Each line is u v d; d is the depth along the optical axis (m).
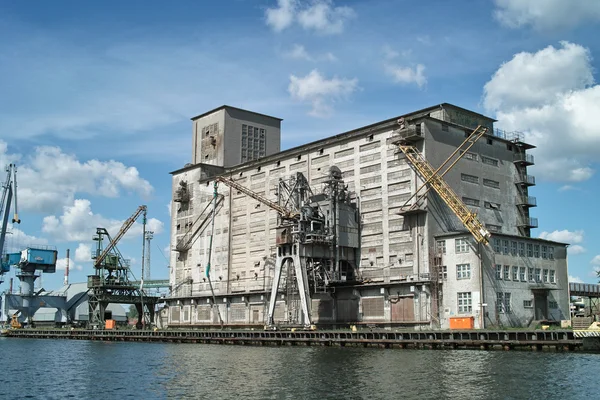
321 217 96.62
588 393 41.84
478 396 41.62
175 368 62.66
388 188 95.25
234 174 125.62
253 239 118.38
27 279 169.88
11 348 99.75
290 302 103.25
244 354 75.56
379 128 97.56
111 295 140.75
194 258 131.38
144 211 149.62
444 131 94.19
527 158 105.69
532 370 51.41
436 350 70.06
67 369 65.00
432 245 88.25
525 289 88.06
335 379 50.44
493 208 98.75
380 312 91.75
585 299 130.62
